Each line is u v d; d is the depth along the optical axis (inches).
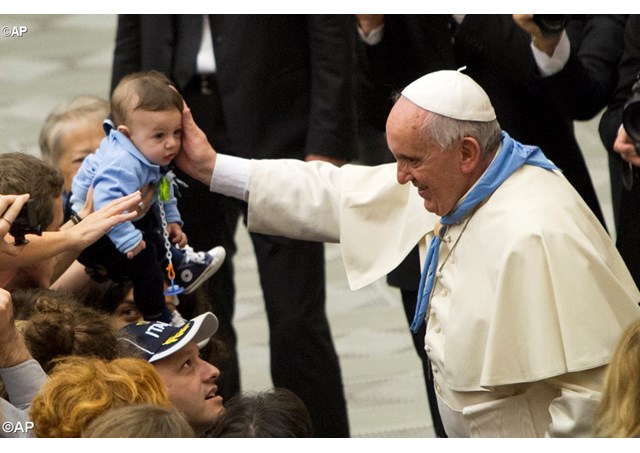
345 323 1005.2
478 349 552.4
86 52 1625.2
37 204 555.5
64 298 538.0
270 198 645.9
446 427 589.3
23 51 1628.9
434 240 583.5
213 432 513.7
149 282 630.5
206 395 574.9
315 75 775.7
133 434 404.5
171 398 558.3
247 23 772.0
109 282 636.1
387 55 759.1
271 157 783.1
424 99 548.4
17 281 564.1
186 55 786.2
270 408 512.7
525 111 724.7
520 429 555.8
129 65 813.2
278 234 658.2
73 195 631.2
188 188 795.4
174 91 633.6
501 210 551.8
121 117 626.2
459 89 550.3
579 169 737.6
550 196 552.1
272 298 797.2
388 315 1016.9
